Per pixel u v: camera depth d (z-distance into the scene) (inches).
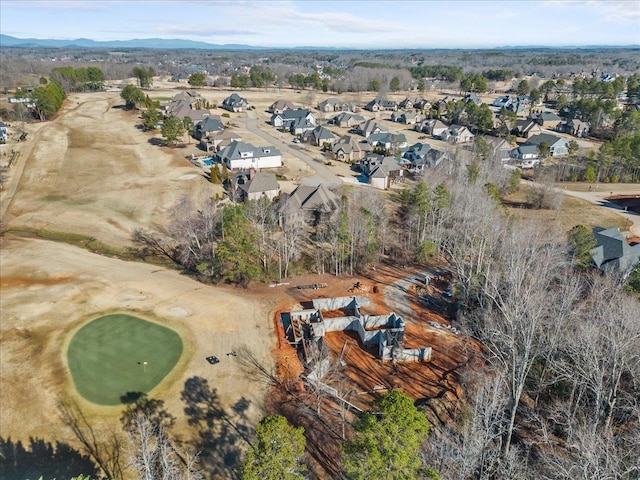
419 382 1752.0
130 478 1328.7
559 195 3447.3
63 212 3228.3
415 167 4419.3
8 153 4286.4
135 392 1641.2
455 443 1261.1
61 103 6205.7
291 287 2436.0
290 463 1036.5
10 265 2532.0
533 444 1446.9
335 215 2893.7
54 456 1390.3
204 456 1398.9
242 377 1742.1
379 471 916.6
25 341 1892.2
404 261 2758.4
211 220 2672.2
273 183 3432.6
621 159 4458.7
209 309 2188.7
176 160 4269.2
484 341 1827.0
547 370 1583.4
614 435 1366.9
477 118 6077.8
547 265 1924.2
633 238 3006.9
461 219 2755.9
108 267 2581.2
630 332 1362.0
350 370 1813.5
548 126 6451.8
